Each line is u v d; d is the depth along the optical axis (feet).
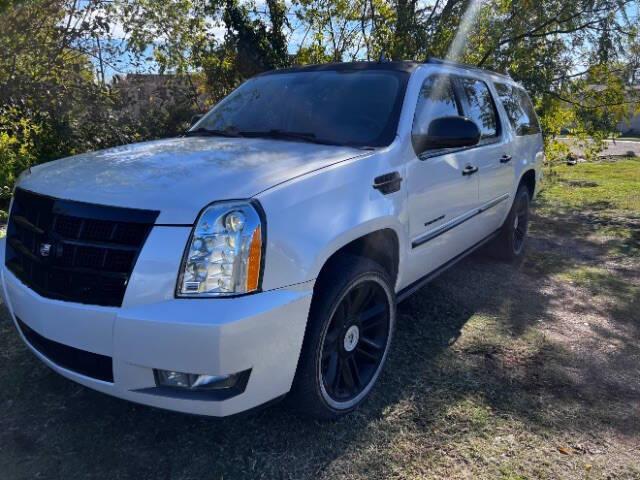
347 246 9.47
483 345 12.30
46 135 25.00
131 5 26.27
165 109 29.76
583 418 9.73
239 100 13.28
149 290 7.07
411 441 8.87
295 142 10.68
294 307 7.64
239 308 7.05
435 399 10.05
